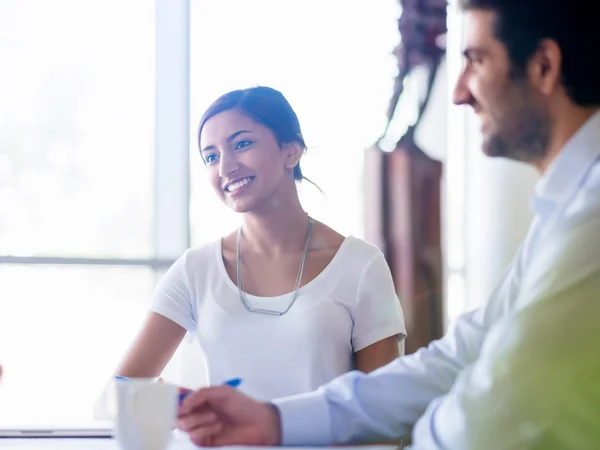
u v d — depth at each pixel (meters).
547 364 0.66
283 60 3.12
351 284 1.61
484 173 3.21
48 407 3.12
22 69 3.25
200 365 1.89
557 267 0.69
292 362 1.56
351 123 2.99
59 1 3.28
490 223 3.23
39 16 3.27
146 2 3.33
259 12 3.17
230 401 1.00
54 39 3.28
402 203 3.00
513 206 3.21
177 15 3.33
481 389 0.69
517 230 3.21
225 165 1.62
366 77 3.00
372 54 2.99
